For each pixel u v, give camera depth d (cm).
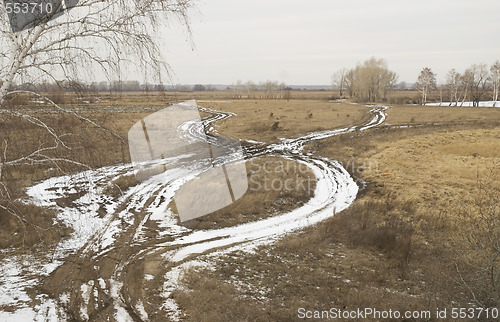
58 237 1005
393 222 1211
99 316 670
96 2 441
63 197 1208
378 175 1880
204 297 745
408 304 748
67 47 450
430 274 896
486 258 725
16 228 998
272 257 981
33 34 452
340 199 1538
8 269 830
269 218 1293
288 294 795
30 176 1284
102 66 467
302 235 1146
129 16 448
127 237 1056
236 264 934
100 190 1343
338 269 924
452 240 1109
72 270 845
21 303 697
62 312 676
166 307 711
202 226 1174
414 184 1739
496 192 1588
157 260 929
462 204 1441
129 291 767
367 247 1059
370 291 809
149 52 463
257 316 692
